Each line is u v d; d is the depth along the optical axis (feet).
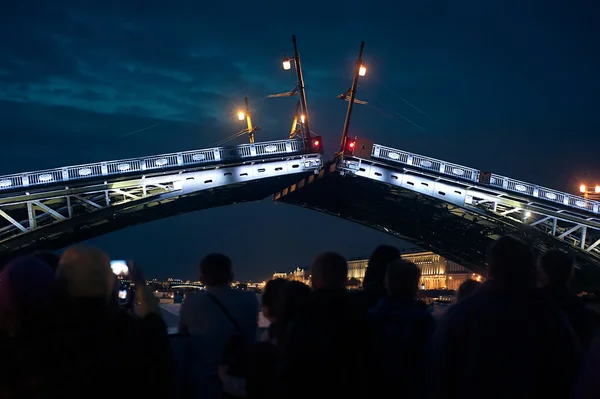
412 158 193.26
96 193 193.98
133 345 15.48
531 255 19.10
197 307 23.86
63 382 14.06
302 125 205.87
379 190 201.46
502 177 205.05
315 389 17.75
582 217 217.15
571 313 22.48
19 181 184.75
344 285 19.94
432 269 554.05
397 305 23.18
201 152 192.03
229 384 21.12
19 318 14.49
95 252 15.96
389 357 22.04
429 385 19.21
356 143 184.65
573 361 18.33
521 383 17.84
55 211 186.50
